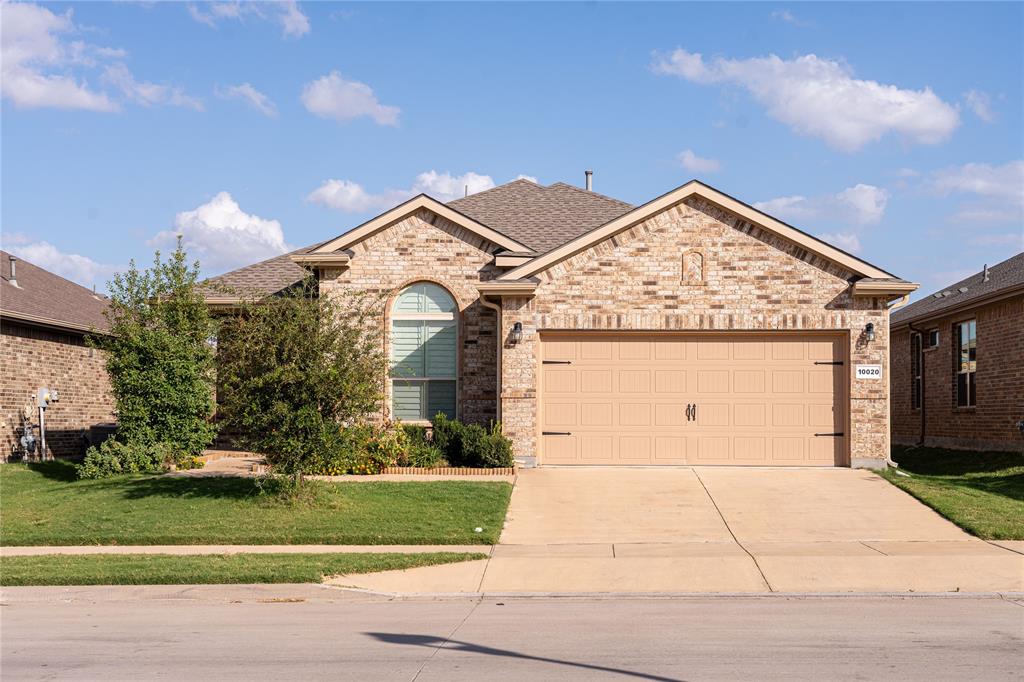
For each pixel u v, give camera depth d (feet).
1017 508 52.54
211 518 51.47
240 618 33.47
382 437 65.05
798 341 66.39
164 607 35.83
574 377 66.95
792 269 65.82
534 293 66.13
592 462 66.49
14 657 27.73
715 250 66.13
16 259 97.04
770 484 60.29
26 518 53.21
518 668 25.82
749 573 40.22
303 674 25.44
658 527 50.21
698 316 65.87
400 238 71.46
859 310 65.46
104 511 53.93
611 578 39.75
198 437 69.15
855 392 65.26
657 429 66.54
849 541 46.62
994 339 78.38
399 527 49.32
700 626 31.27
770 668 25.45
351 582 39.40
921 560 41.93
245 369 54.34
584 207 83.82
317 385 53.88
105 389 94.99
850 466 65.21
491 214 82.58
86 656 27.78
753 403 66.44
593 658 26.89
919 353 96.94
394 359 71.41
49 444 83.97
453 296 71.05
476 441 64.39
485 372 70.23
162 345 68.18
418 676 25.07
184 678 25.21
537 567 41.73
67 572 40.01
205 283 68.49
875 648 27.73
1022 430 72.23
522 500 56.39
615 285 66.39
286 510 52.75
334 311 59.77
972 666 25.48
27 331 81.35
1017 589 37.14
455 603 36.19
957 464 76.54
